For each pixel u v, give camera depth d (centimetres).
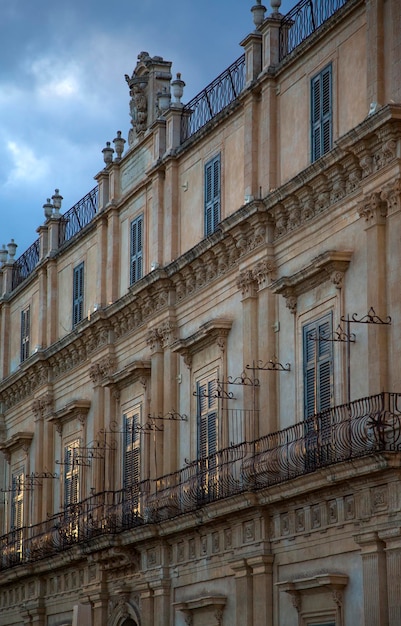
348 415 3706
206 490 4419
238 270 4416
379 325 3622
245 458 4212
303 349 4022
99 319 5341
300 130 4150
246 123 4409
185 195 4884
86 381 5612
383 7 3725
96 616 5147
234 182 4512
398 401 3525
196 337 4566
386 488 3475
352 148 3722
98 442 5347
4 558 6159
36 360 5975
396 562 3431
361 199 3762
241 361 4353
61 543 5438
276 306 4197
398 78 3625
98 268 5519
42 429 6016
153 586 4700
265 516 4050
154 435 4869
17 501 6256
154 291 4928
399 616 3403
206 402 4575
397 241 3597
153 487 4834
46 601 5725
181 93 5000
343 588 3662
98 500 5272
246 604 4109
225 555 4275
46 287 6147
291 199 4081
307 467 3806
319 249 3984
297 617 3866
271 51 4344
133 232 5294
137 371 5012
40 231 6266
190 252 4631
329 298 3894
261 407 4194
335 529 3712
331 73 3997
